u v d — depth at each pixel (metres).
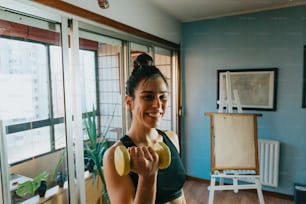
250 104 2.72
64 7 1.39
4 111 1.21
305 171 2.52
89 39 1.70
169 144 0.89
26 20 1.25
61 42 1.43
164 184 0.77
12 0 1.15
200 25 2.96
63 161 1.51
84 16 1.53
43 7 1.29
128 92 0.77
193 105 3.12
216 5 2.45
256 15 2.62
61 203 1.50
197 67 3.04
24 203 1.33
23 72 1.30
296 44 2.46
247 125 2.13
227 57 2.83
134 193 0.64
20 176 1.30
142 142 0.78
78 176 1.55
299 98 2.49
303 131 2.50
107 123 1.94
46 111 1.44
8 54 1.21
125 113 2.09
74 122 1.53
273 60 2.58
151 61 1.05
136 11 2.10
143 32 2.22
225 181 2.98
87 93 1.73
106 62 1.89
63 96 1.46
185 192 2.86
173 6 2.45
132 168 0.50
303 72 2.45
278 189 2.66
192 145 3.19
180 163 0.88
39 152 1.41
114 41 1.96
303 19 2.40
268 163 2.59
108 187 0.67
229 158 2.16
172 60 3.07
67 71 1.47
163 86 0.71
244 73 2.73
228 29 2.79
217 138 2.19
